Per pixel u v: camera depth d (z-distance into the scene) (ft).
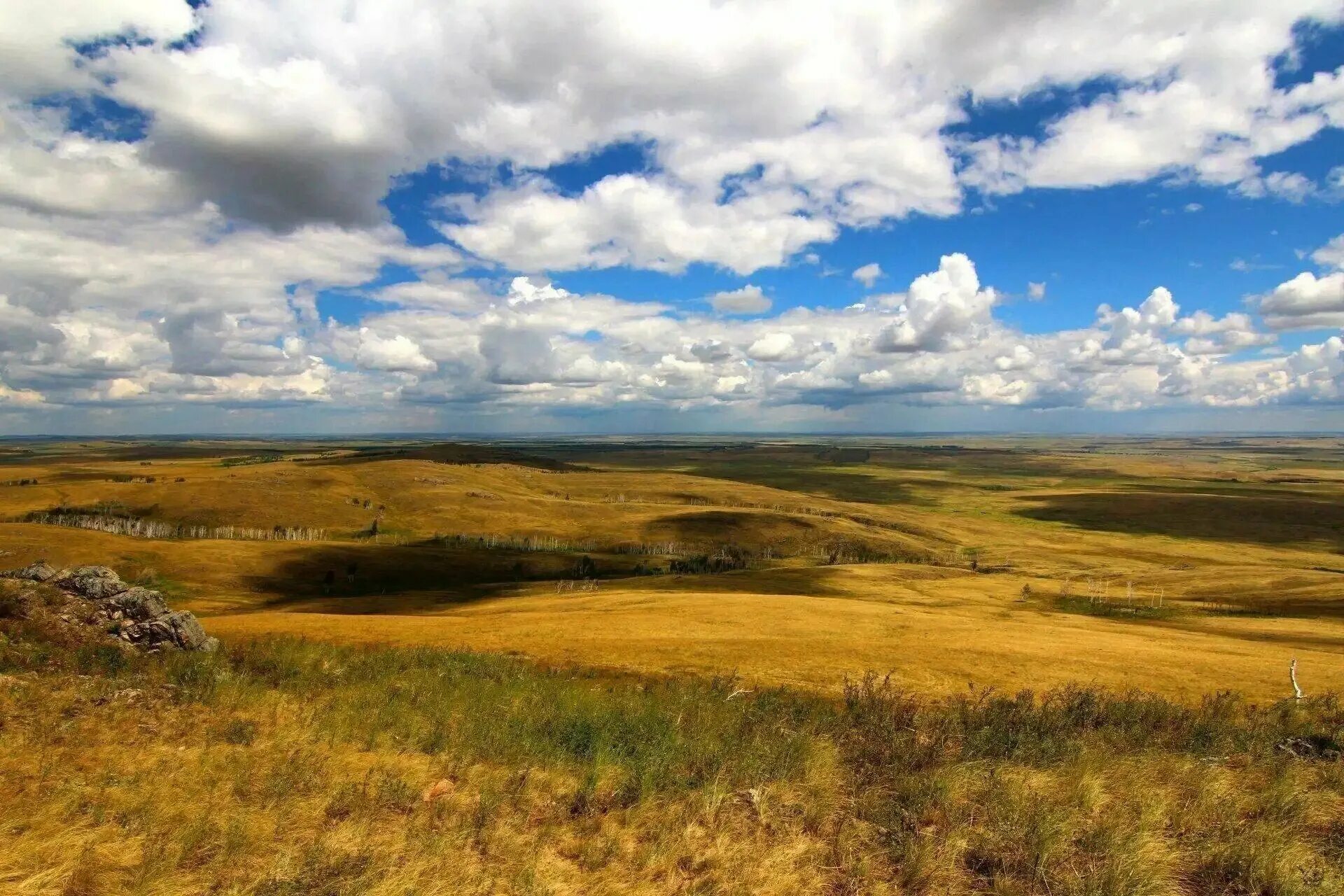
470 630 145.18
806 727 54.24
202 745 43.60
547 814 37.22
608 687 85.46
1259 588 329.72
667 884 30.73
